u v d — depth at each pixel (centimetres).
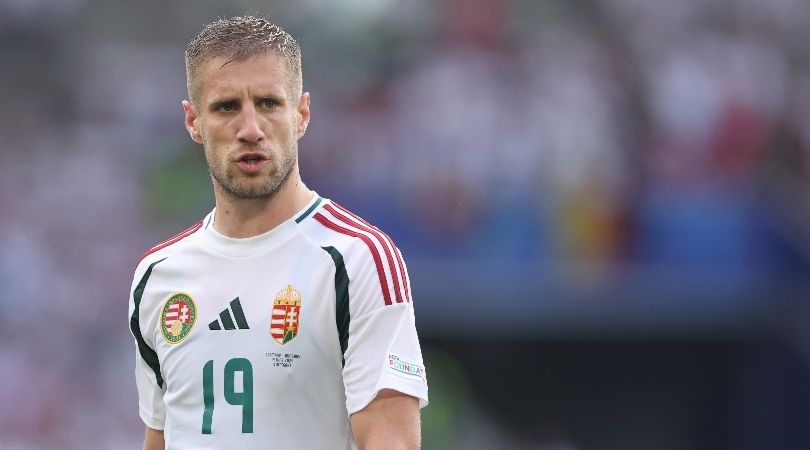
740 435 5012
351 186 4688
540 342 5062
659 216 4719
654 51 5253
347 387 1200
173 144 5153
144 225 4878
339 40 5078
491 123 4791
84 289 4653
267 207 1242
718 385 5059
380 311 1199
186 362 1241
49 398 4381
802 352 4762
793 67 5384
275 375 1204
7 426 4297
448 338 4812
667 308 4644
